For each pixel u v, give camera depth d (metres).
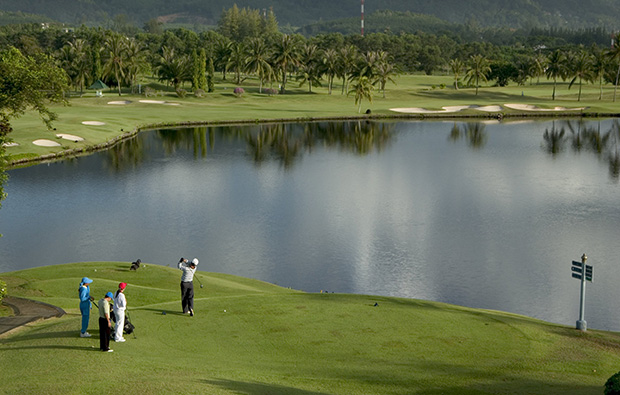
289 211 71.56
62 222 65.12
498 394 18.78
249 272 49.62
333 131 150.12
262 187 85.81
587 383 20.38
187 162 105.38
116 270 39.31
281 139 135.38
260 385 17.81
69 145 111.88
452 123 169.75
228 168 100.56
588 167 103.00
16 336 22.66
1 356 19.73
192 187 85.12
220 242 58.38
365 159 112.00
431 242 58.78
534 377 20.61
